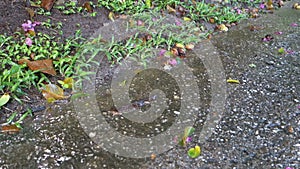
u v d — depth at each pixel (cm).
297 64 117
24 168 78
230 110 95
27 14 122
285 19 153
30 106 95
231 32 138
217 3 158
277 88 104
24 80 99
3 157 81
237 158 81
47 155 81
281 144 85
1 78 98
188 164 79
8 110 93
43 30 119
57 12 128
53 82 103
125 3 138
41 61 105
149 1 140
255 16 154
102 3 135
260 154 82
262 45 128
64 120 91
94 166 79
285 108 96
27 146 83
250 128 89
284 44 130
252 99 99
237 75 109
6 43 110
